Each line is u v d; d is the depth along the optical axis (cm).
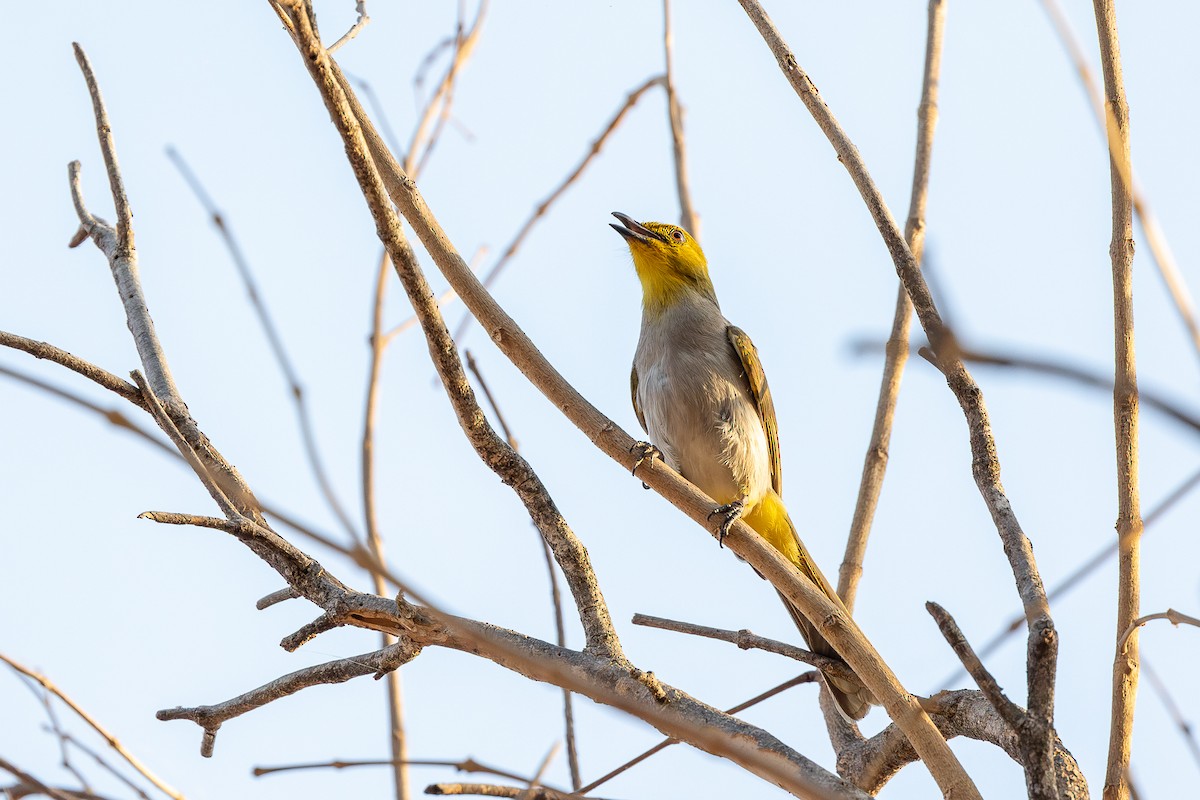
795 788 500
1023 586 593
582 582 750
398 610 686
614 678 696
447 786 644
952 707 825
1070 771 691
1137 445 641
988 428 653
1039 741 542
